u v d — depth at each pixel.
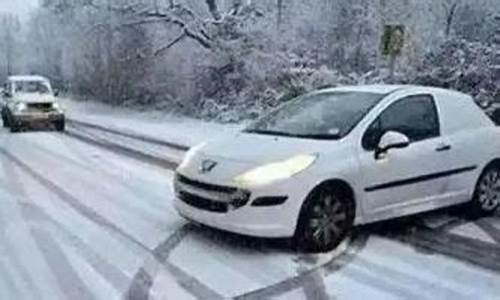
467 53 20.91
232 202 6.70
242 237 7.38
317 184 6.79
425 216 8.52
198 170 7.07
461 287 6.01
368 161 7.21
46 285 5.90
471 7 24.69
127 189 10.26
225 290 5.84
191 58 30.20
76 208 8.83
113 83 36.72
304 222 6.77
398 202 7.53
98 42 37.53
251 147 7.18
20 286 5.88
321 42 27.27
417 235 7.66
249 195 6.62
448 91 8.44
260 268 6.42
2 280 6.02
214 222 6.86
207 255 6.79
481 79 19.52
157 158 14.08
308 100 8.23
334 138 7.21
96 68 38.94
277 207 6.64
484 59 20.14
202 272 6.29
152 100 34.00
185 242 7.22
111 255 6.76
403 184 7.52
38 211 8.59
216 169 6.93
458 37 23.20
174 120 26.89
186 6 31.19
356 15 26.23
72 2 34.56
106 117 29.28
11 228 7.71
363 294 5.81
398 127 7.63
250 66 27.19
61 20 38.91
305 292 5.82
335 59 26.55
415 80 20.59
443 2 24.62
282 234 6.68
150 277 6.14
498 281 6.17
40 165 12.82
